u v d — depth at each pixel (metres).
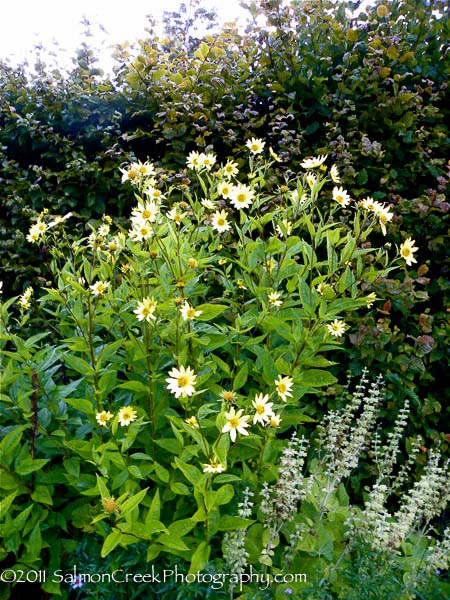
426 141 1.99
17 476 1.18
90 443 1.16
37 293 2.19
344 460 1.35
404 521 1.22
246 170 2.07
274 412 1.30
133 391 1.30
